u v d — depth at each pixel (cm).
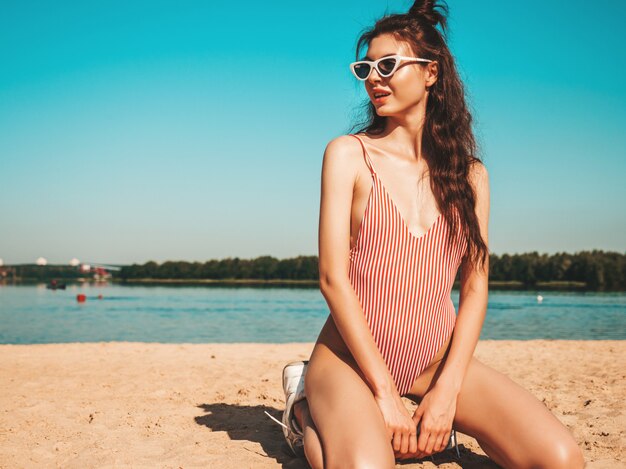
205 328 2364
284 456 319
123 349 959
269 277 12019
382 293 257
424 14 274
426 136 272
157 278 12300
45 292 6862
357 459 211
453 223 262
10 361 779
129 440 358
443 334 267
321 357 264
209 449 335
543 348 961
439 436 249
